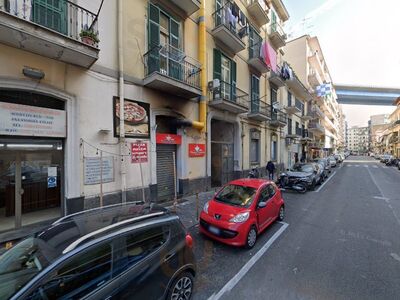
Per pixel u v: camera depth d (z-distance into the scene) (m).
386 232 5.93
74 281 2.12
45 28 4.75
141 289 2.54
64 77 5.81
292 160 23.30
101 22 6.55
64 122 5.90
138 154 6.84
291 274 3.94
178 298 3.06
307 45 28.53
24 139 5.42
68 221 2.91
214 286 3.59
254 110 14.67
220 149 12.79
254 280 3.76
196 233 5.89
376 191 11.72
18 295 1.85
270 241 5.38
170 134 8.88
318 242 5.31
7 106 4.97
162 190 8.84
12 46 5.01
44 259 2.20
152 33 7.93
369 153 96.00
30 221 5.69
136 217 2.96
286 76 19.05
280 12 19.83
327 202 9.33
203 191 10.48
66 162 5.92
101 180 6.10
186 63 9.38
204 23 10.04
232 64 12.27
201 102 10.18
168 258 2.93
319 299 3.26
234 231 4.82
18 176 5.50
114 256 2.45
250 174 13.34
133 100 7.45
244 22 13.45
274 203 6.44
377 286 3.58
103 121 6.59
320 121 39.19
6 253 2.53
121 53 6.89
